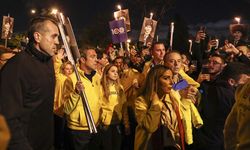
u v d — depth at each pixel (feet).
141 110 15.98
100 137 21.38
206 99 17.75
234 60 23.53
